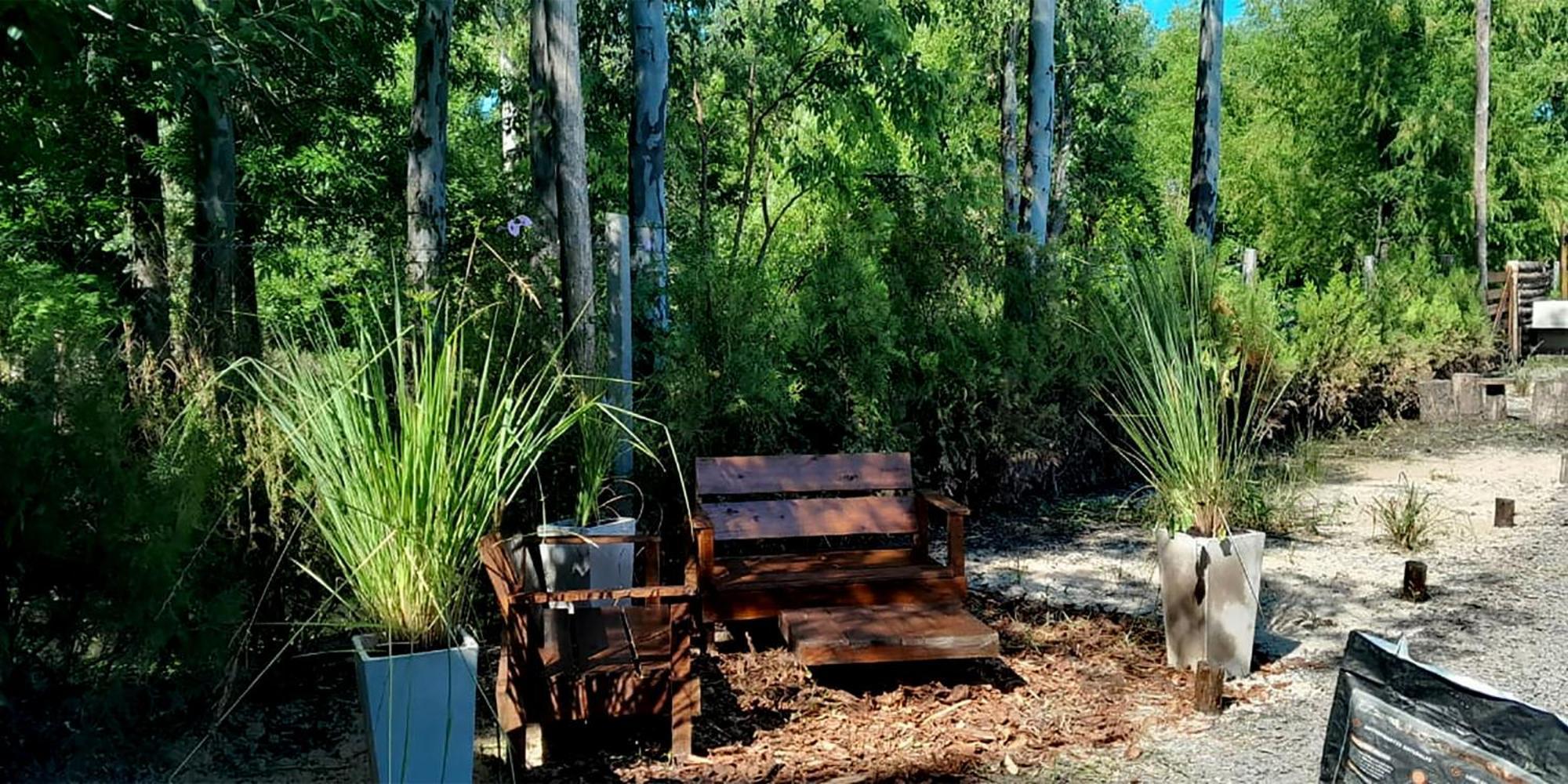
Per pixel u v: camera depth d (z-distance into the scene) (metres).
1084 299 9.60
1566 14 24.00
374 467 3.35
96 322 6.20
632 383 6.00
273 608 4.78
